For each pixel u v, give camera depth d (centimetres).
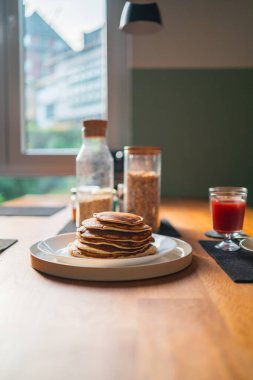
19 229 89
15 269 57
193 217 111
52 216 109
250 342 34
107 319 39
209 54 174
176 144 177
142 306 42
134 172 86
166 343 34
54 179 197
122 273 51
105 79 187
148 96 176
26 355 32
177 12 173
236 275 52
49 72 193
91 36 190
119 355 32
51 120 195
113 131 186
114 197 106
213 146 177
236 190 76
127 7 132
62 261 55
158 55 174
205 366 30
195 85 175
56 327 37
